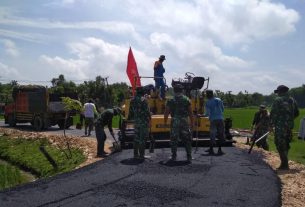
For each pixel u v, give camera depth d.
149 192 8.88
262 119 16.77
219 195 8.70
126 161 12.25
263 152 14.81
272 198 8.53
